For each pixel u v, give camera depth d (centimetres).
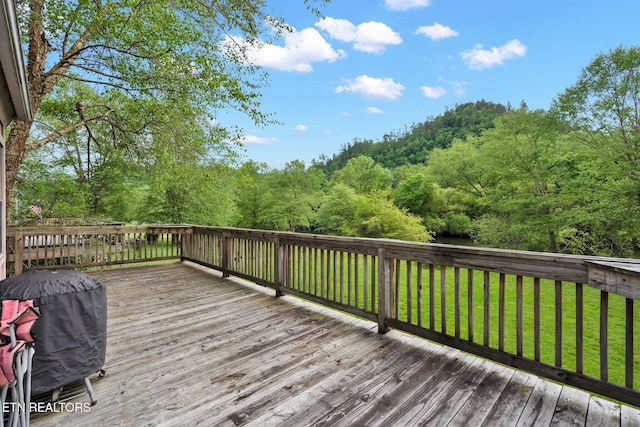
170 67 578
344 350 263
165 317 344
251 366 235
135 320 334
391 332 301
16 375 131
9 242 518
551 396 196
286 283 412
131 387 207
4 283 180
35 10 471
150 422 173
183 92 612
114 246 762
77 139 998
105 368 232
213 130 722
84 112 757
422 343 277
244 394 199
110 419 175
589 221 1215
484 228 1656
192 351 261
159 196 1460
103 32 538
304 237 379
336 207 2430
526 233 1449
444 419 173
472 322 239
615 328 553
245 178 834
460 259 243
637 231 1120
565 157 1338
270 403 189
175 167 716
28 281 181
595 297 764
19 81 220
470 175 2220
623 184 1105
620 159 1172
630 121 1147
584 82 1228
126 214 1438
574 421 171
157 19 532
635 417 175
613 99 1159
